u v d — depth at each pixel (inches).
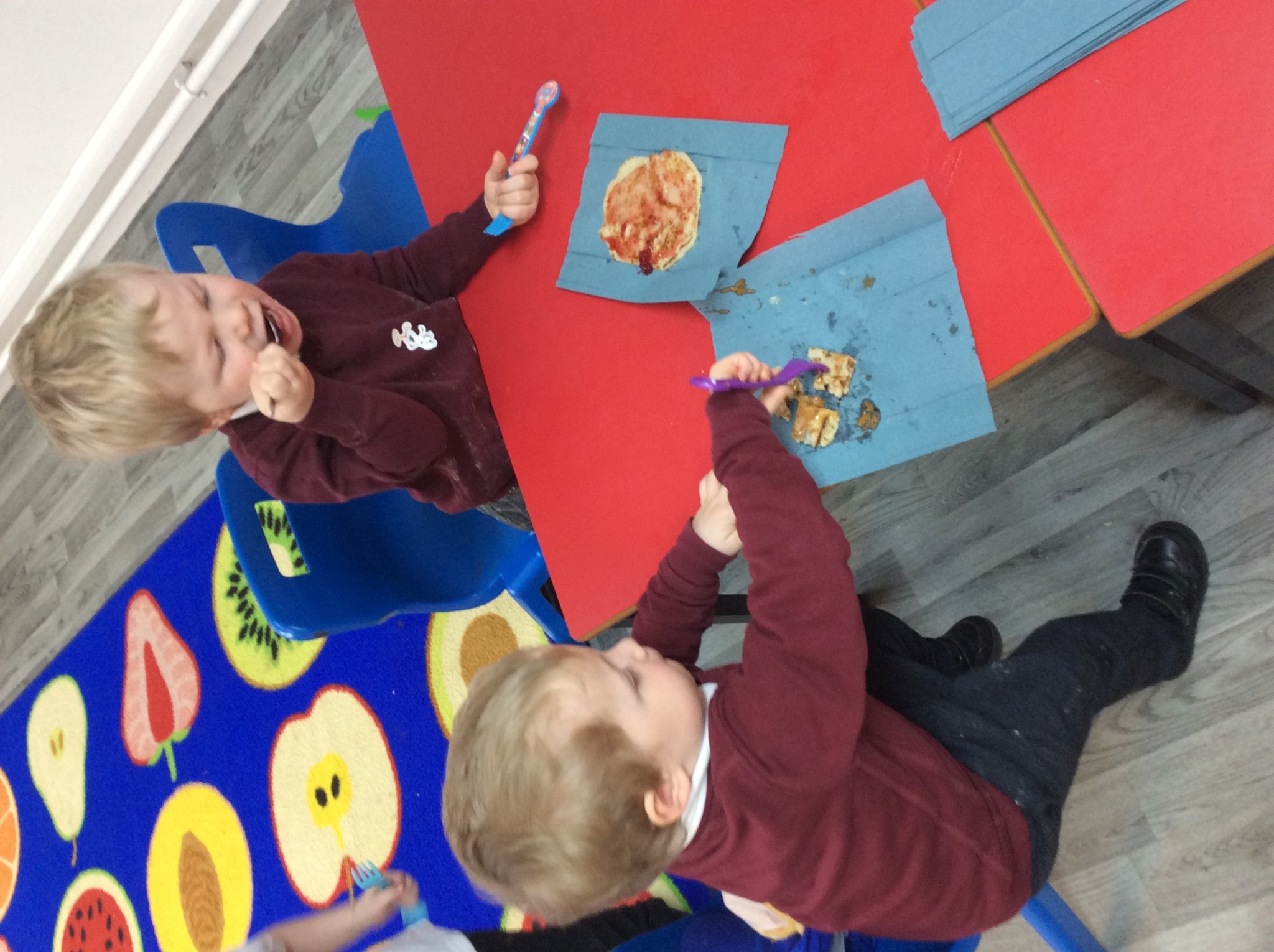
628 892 27.7
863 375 27.6
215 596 75.5
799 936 34.3
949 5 26.9
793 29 30.4
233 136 84.1
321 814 65.3
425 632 64.5
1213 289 22.7
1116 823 43.0
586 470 33.1
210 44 82.2
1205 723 41.4
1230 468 41.6
